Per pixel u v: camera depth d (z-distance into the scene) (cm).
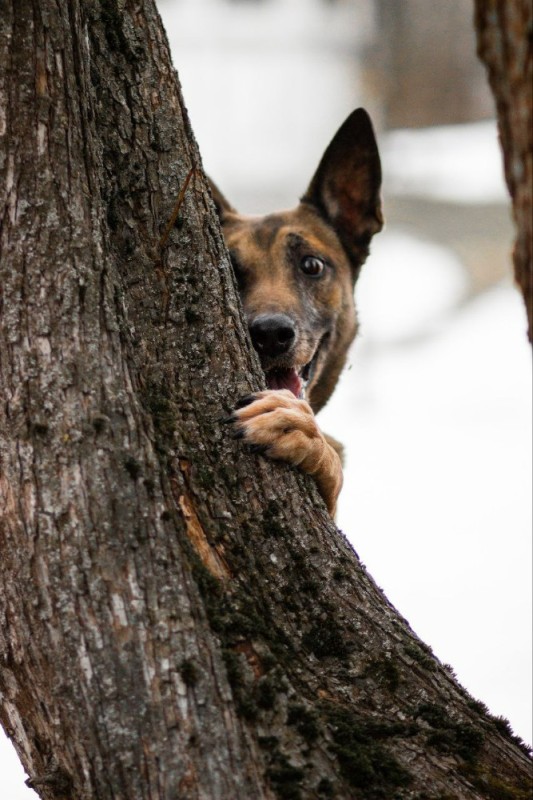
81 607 512
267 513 621
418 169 3975
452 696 601
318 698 564
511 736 607
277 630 579
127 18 661
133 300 627
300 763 515
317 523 637
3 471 531
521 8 442
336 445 1182
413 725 574
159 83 661
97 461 531
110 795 503
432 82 4191
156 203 646
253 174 4381
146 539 529
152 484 541
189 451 600
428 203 3788
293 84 4559
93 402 541
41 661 518
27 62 557
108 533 521
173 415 600
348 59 4438
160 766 496
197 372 635
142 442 550
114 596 514
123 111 647
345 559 629
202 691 507
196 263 646
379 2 4272
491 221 3725
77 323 550
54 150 560
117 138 642
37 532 521
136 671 505
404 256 3709
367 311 3475
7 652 529
